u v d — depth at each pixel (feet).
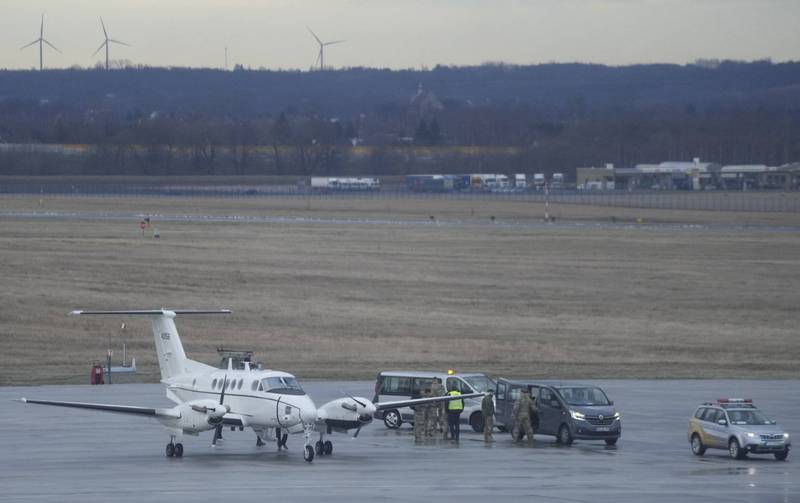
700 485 411.13
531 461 481.05
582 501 371.56
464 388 598.75
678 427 603.26
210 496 378.12
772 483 417.69
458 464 468.75
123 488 396.16
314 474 435.94
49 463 467.93
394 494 384.06
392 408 512.22
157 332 546.67
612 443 540.52
